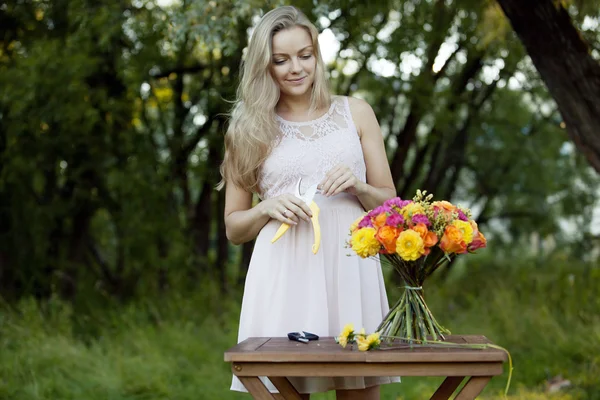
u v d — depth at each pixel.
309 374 2.26
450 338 2.46
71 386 5.83
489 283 9.27
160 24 6.07
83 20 7.34
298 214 2.66
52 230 9.05
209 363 6.67
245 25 6.03
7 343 6.67
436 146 11.15
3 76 7.40
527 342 7.05
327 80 2.93
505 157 12.66
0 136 7.97
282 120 2.91
